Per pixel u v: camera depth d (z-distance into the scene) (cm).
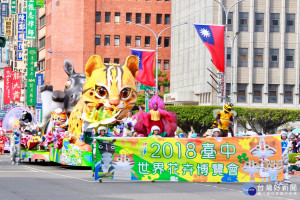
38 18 16375
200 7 11481
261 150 2708
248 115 9538
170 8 14700
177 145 2698
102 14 14550
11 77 16775
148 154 2684
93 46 14450
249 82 11106
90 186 2448
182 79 12562
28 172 3306
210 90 11019
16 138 4125
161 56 14612
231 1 11069
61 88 14325
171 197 2070
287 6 11238
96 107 3581
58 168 3778
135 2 14650
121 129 3666
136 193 2189
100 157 2658
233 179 2700
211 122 9681
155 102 3391
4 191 2172
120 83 3569
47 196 2023
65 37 14388
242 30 11125
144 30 14650
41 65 15825
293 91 11250
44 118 4409
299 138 4625
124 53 14562
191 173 2694
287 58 11250
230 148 2708
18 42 17475
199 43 11556
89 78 3619
